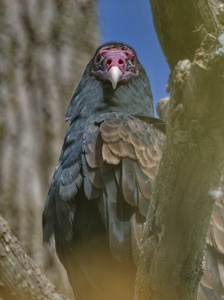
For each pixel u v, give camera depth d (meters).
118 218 10.53
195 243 7.78
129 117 11.13
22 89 17.62
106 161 10.62
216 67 6.63
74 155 11.16
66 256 11.50
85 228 11.02
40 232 16.38
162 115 12.82
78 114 12.26
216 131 6.95
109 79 12.30
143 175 10.54
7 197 16.61
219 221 10.44
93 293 11.41
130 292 10.90
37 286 8.36
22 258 8.38
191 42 9.08
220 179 7.41
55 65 17.88
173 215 7.60
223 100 6.76
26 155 17.09
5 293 8.30
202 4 8.80
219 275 10.22
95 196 10.77
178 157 7.20
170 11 9.02
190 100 6.86
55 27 18.17
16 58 17.80
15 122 17.33
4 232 8.38
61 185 11.16
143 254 8.02
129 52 12.84
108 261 10.95
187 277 7.99
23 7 18.20
